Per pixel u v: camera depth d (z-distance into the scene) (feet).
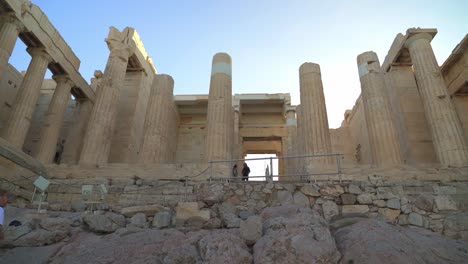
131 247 19.26
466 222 26.25
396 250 17.98
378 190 29.27
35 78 52.65
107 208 28.07
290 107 81.00
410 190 30.01
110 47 57.77
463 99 62.28
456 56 59.77
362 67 51.93
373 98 48.29
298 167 57.21
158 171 38.09
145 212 25.48
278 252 17.13
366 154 74.13
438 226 26.63
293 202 28.68
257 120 88.53
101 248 19.27
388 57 61.93
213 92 50.47
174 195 32.99
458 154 40.88
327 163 41.91
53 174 39.22
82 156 46.24
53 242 20.40
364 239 18.92
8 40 46.01
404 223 27.17
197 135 87.71
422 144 53.57
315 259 16.80
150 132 54.54
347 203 28.35
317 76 49.49
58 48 58.75
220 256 17.17
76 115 69.15
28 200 35.24
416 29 51.26
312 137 44.16
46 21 54.90
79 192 35.42
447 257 18.86
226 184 30.50
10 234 19.97
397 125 58.44
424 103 47.19
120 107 66.08
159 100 57.62
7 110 67.77
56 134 58.65
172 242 19.57
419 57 49.73
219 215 26.81
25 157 36.50
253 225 20.04
